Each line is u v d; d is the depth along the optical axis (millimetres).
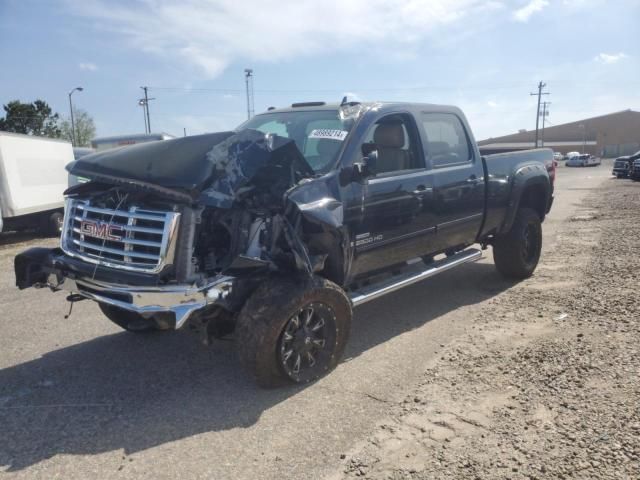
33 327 5645
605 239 9305
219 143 3811
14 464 3125
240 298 3854
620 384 3617
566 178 35469
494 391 3725
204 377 4277
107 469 3055
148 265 3686
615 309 5211
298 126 5074
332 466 2996
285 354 3857
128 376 4340
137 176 3750
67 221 4297
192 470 3018
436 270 5391
